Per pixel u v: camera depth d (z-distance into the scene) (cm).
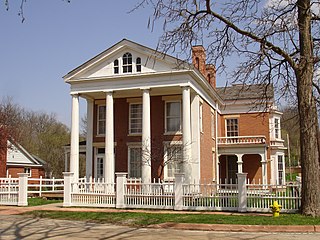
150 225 1520
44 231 1381
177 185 1995
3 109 5344
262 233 1337
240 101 3856
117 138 3080
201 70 3322
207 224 1445
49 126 7650
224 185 1919
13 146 4641
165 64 2684
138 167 3000
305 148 1633
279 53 1639
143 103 2711
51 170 6053
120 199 2088
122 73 2789
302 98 1631
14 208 2123
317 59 1544
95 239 1202
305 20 1619
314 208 1606
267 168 3750
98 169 3116
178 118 2948
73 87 2884
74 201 2197
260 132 3803
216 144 3472
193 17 1494
